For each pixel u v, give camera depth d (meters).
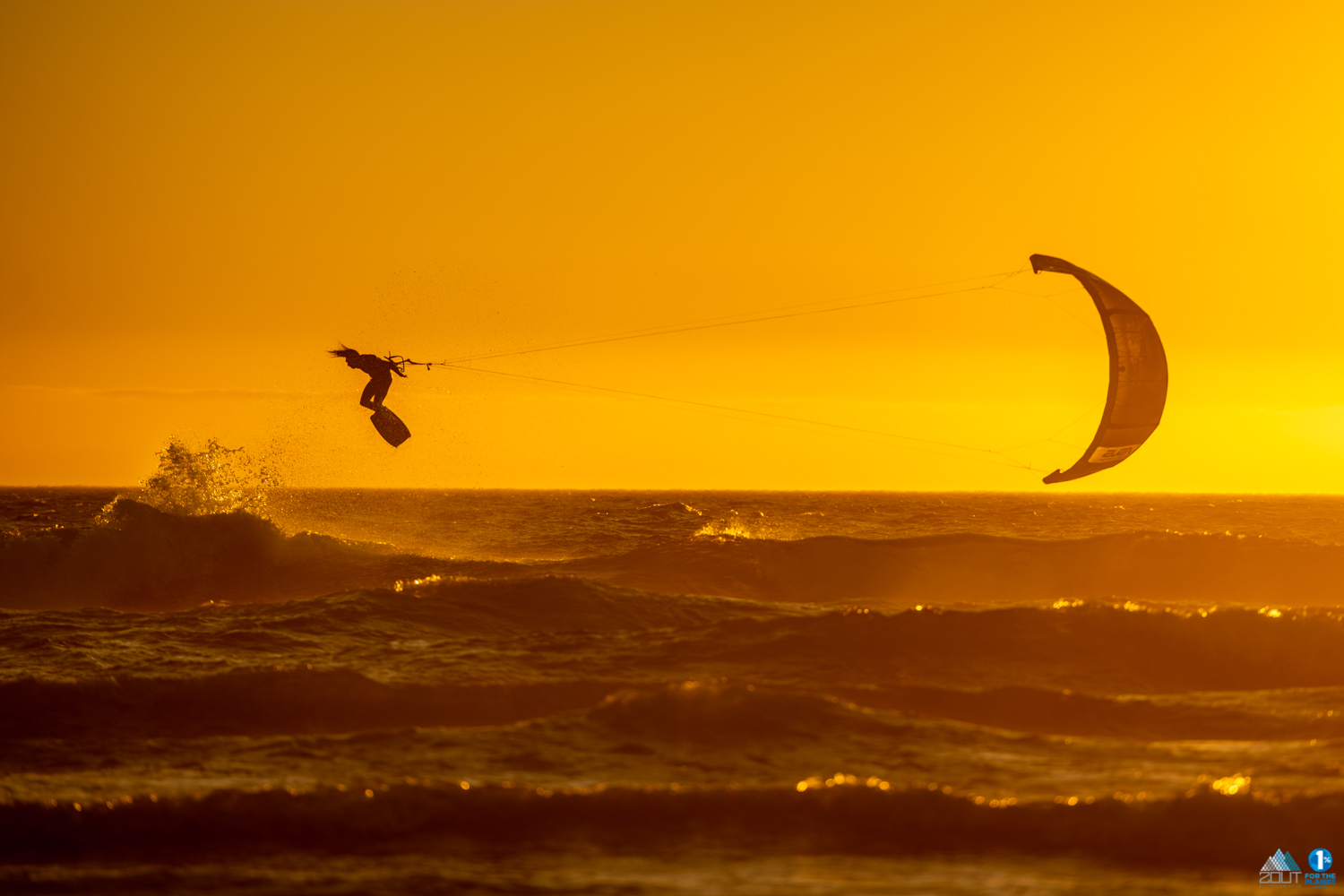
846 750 54.09
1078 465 104.88
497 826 44.69
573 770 51.59
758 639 80.31
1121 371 98.81
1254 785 48.69
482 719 63.19
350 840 43.66
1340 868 40.12
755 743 54.84
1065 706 64.31
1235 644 78.06
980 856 41.84
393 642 81.75
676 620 91.44
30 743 57.25
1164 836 42.72
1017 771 51.41
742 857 41.81
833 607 99.50
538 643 81.12
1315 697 66.69
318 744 55.94
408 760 53.06
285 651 79.06
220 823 44.50
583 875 40.19
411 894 38.56
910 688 67.19
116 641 81.94
